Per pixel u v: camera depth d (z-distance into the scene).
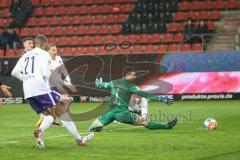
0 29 99.38
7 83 79.50
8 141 34.53
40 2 102.75
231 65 76.75
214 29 93.19
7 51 92.44
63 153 28.67
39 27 99.38
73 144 32.44
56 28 98.44
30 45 34.59
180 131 39.47
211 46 88.56
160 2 98.25
